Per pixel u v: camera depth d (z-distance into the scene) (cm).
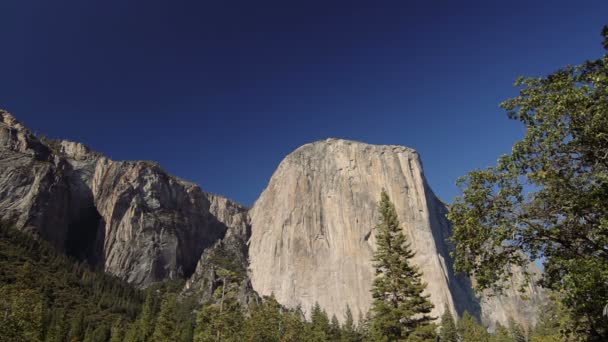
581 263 1443
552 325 5219
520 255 1772
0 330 4294
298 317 8138
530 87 1748
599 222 1529
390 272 4388
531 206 1694
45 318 8694
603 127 1459
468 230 1733
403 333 4097
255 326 6325
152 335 8112
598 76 1470
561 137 1608
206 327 5178
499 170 1744
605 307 1409
